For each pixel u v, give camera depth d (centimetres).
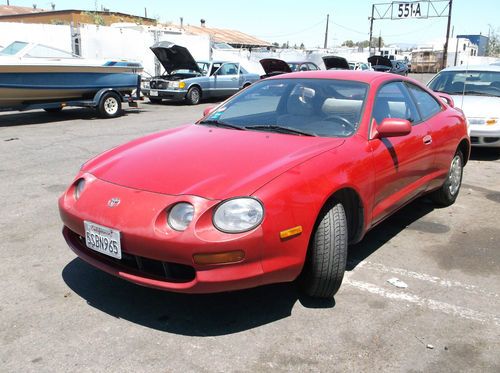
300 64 1998
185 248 269
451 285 360
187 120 1263
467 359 273
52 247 417
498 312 324
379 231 470
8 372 257
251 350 278
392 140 395
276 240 282
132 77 1330
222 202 276
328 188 307
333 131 373
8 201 543
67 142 908
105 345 281
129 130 1073
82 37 1873
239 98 452
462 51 3834
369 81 415
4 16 4272
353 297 340
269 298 336
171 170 312
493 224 494
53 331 294
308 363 267
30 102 1159
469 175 699
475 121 767
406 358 273
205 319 309
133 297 335
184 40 2170
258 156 323
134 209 288
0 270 371
